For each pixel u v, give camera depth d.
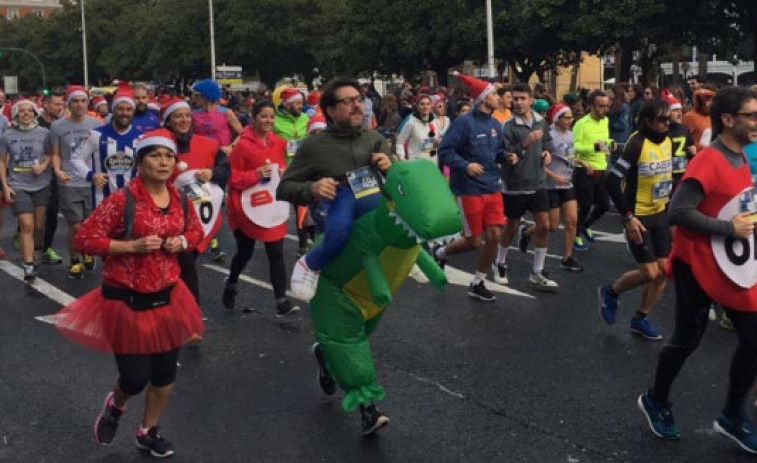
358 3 31.80
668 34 24.59
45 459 4.59
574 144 10.16
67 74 71.50
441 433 4.86
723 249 4.32
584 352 6.37
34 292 8.63
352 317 4.69
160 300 4.29
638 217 6.43
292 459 4.54
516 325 7.14
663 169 6.35
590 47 25.77
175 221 4.30
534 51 26.47
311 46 42.56
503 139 8.07
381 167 4.61
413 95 21.12
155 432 4.62
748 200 4.29
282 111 10.79
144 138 4.27
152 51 50.38
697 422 5.00
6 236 12.26
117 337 4.25
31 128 9.02
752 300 4.31
